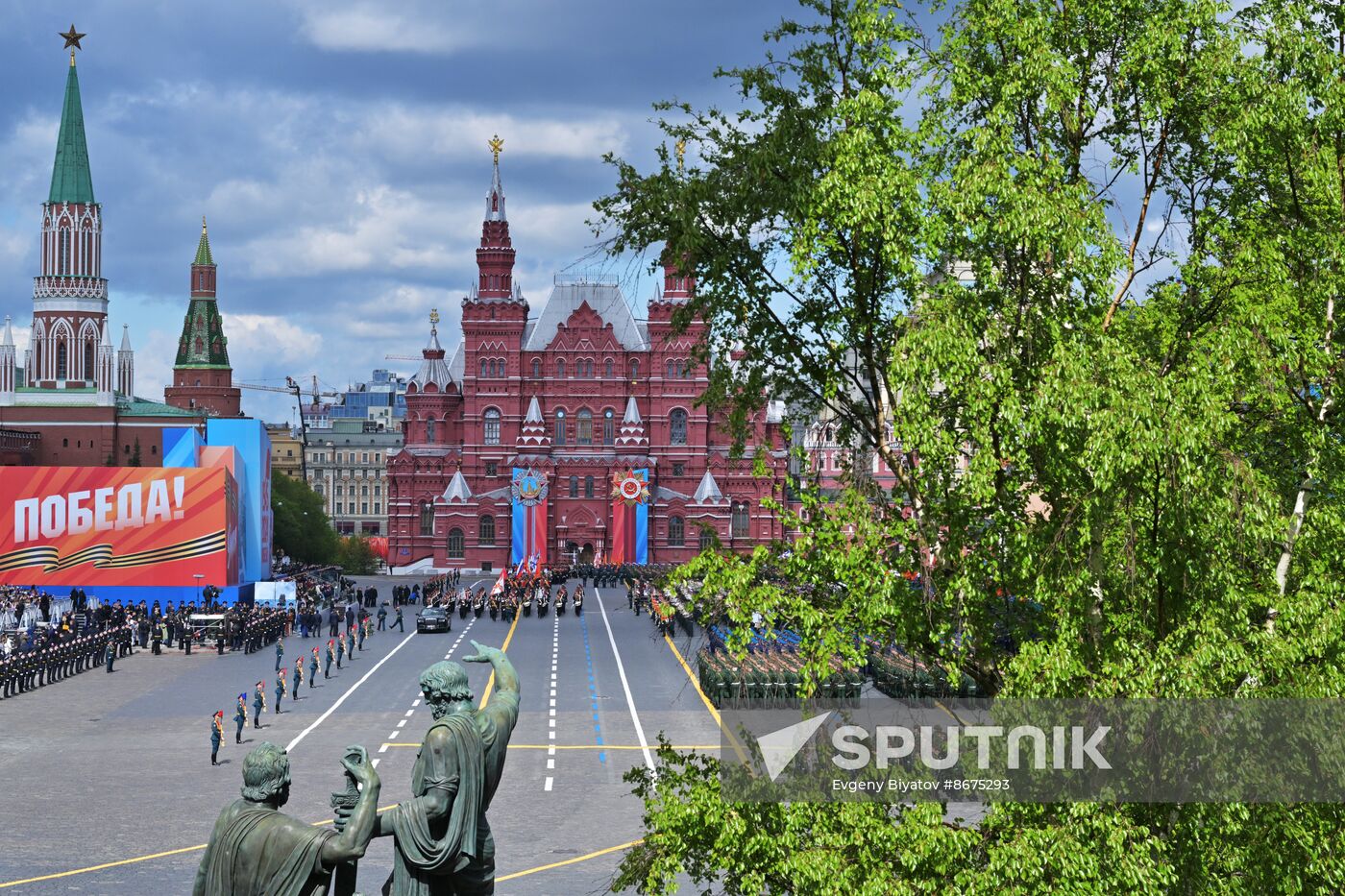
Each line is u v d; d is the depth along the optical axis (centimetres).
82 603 10762
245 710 6006
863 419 2889
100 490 11025
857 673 4447
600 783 5044
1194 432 2311
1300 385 2744
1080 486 2442
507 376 19812
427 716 6569
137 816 4503
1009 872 2283
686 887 3862
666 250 2873
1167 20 2662
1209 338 2517
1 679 7306
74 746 5809
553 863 3938
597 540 19550
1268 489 2578
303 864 1166
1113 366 2355
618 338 19950
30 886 3678
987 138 2567
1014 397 2414
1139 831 2278
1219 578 2428
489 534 19550
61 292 18825
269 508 13400
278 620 10388
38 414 18612
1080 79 2741
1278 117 2638
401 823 1235
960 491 2491
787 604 2548
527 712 6712
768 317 2906
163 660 9044
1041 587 2403
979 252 2581
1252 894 2362
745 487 19425
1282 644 2372
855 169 2570
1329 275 2662
